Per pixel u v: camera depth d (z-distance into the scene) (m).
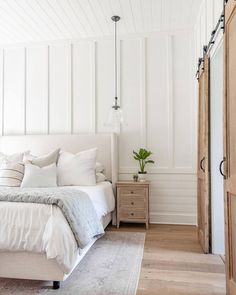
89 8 3.61
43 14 3.75
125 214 3.97
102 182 3.98
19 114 4.75
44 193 2.37
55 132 4.63
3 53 4.82
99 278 2.32
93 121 4.52
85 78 4.57
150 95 4.39
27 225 2.11
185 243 3.28
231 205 1.89
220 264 2.64
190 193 4.23
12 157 3.88
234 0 1.77
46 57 4.68
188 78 4.29
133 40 4.46
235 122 1.78
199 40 3.81
